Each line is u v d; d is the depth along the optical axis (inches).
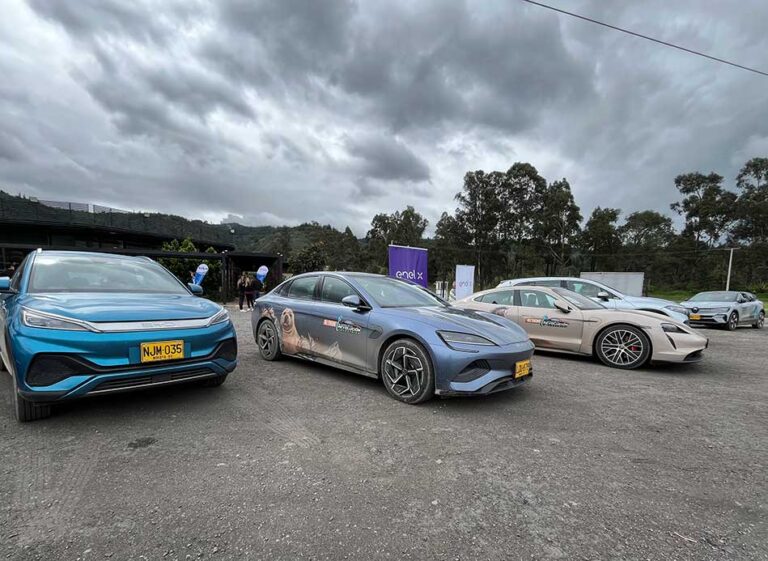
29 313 117.1
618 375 205.3
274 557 65.9
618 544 71.2
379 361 161.3
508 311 267.3
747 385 188.1
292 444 111.3
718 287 1941.4
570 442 116.8
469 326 152.0
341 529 73.9
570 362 237.0
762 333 465.4
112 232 1019.3
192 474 93.1
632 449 112.8
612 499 86.5
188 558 65.1
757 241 1887.3
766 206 1846.7
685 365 236.4
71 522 74.1
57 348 110.1
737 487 92.7
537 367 220.4
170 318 130.6
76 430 116.6
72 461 98.0
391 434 119.8
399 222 2317.9
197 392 155.8
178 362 128.0
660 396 167.0
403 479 93.2
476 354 139.8
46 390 108.9
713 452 111.7
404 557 66.7
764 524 78.4
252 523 75.1
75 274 155.3
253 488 87.7
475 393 138.4
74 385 110.3
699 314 496.7
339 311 179.8
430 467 99.4
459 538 72.1
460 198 2063.2
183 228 1274.6
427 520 77.4
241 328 367.6
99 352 113.7
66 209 1037.8
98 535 70.5
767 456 109.7
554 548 69.9
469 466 100.3
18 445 106.1
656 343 212.8
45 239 960.3
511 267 1956.2
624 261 2038.6
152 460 99.6
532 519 78.5
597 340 230.2
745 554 69.1
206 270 751.7
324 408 141.7
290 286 220.4
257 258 894.4
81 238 1008.2
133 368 118.6
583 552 68.9
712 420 138.1
